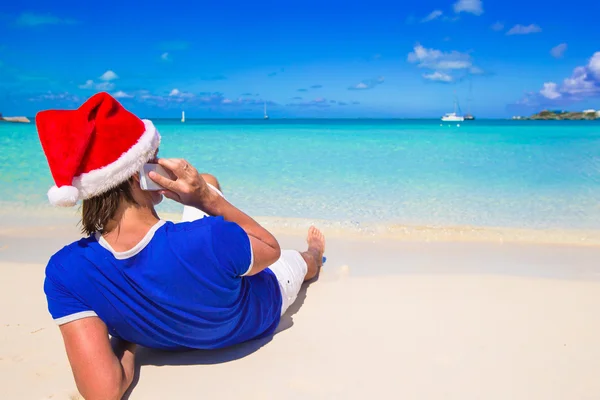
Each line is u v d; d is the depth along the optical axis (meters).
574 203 6.62
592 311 3.00
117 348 2.20
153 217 1.93
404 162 10.87
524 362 2.38
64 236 5.00
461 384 2.19
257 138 18.72
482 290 3.40
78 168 1.65
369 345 2.56
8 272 3.80
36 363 2.36
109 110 1.68
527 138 19.31
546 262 4.13
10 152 11.80
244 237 2.01
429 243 4.74
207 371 2.31
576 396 2.10
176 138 18.58
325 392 2.14
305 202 6.81
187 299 1.97
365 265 4.04
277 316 2.66
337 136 20.72
